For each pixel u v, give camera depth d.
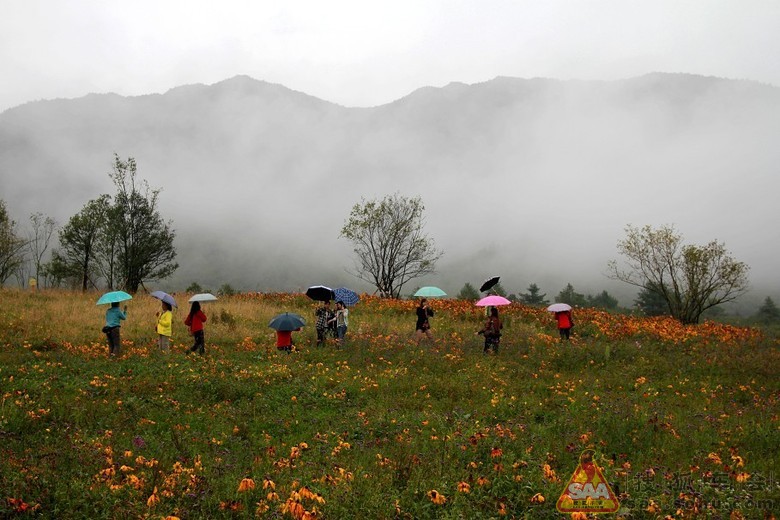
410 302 32.47
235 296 34.25
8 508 6.15
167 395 12.32
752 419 11.34
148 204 37.09
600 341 22.47
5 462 7.42
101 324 21.78
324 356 17.86
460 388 14.02
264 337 20.97
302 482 7.09
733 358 19.58
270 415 11.38
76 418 10.33
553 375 16.23
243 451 9.06
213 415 11.22
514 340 21.78
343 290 20.80
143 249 35.88
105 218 36.78
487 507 6.55
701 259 32.28
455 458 8.48
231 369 15.11
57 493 6.55
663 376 16.88
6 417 9.84
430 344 20.36
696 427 10.80
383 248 38.59
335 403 12.53
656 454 9.18
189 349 18.05
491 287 23.11
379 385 14.20
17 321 20.77
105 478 7.02
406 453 8.62
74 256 38.88
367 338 21.25
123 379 13.50
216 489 7.01
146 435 9.62
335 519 6.20
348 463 8.23
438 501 6.31
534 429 10.43
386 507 6.44
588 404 12.48
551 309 22.91
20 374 13.51
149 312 24.80
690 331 25.12
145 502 6.52
